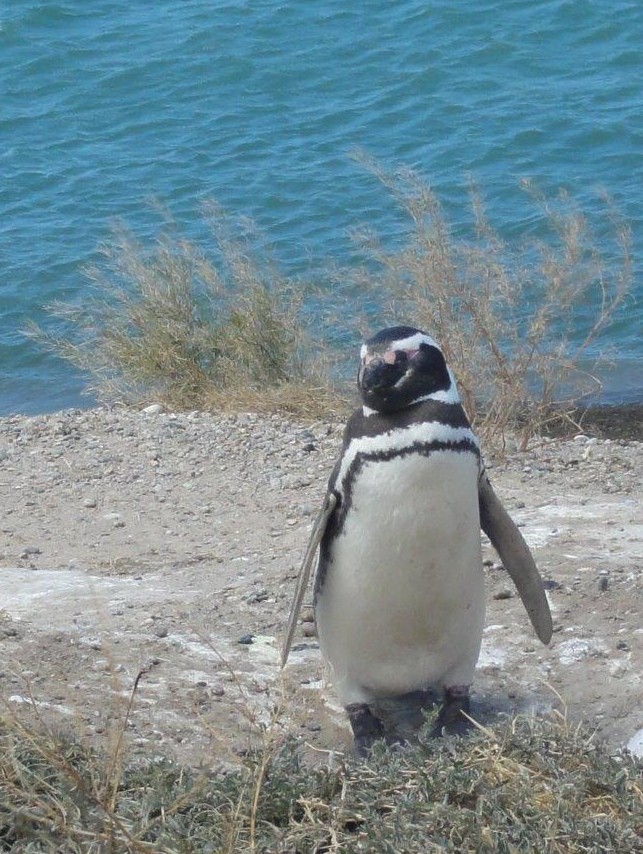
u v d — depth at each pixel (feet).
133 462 42.34
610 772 18.10
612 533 31.63
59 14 111.55
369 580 21.83
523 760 18.75
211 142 87.25
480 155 80.53
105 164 85.61
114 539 35.29
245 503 38.17
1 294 68.49
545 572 28.86
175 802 16.93
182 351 52.19
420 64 96.27
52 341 63.57
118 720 20.20
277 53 100.63
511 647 25.91
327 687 23.40
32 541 35.32
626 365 55.67
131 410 49.47
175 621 27.40
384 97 91.76
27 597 29.04
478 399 46.01
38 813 16.85
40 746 17.75
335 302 59.88
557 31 99.96
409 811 17.28
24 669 24.41
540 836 16.53
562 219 60.34
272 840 16.84
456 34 100.89
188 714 23.02
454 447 21.31
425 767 18.48
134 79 98.68
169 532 35.78
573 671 24.84
